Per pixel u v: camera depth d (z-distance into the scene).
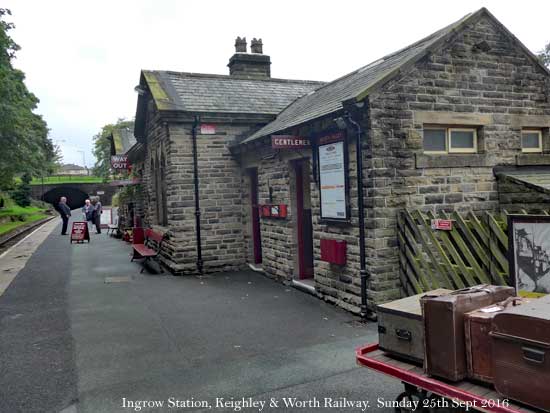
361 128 7.01
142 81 13.46
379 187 6.89
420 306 3.65
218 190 11.72
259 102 12.58
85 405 4.52
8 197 45.31
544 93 8.30
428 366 3.36
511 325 2.82
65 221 22.95
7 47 16.80
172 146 11.34
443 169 7.37
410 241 6.83
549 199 6.88
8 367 5.50
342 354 5.70
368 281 7.08
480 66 7.69
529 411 2.76
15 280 10.74
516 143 8.02
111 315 7.71
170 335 6.62
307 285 9.07
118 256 14.73
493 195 7.77
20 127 19.30
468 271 6.14
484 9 7.66
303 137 8.18
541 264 4.38
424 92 7.22
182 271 11.34
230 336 6.52
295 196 9.55
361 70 10.33
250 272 11.48
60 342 6.37
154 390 4.83
